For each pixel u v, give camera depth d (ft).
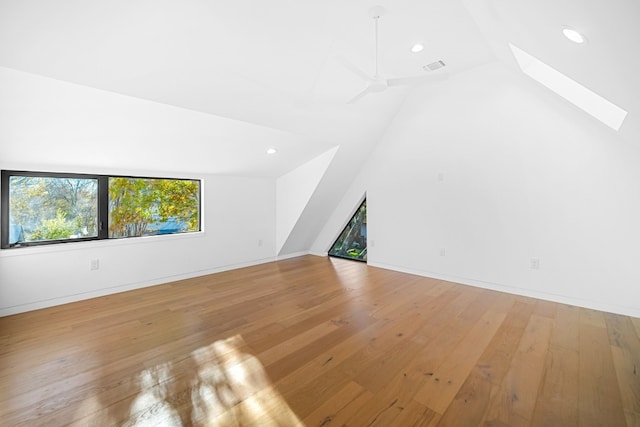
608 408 5.28
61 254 10.27
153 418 5.02
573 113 10.04
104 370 6.40
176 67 7.30
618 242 9.50
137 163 11.52
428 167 13.92
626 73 5.37
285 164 15.48
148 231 12.92
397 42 8.91
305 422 4.94
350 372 6.37
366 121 13.50
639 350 7.28
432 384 5.96
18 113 7.41
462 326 8.66
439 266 13.75
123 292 11.69
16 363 6.64
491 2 6.01
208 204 14.44
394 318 9.23
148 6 5.58
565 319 9.16
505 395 5.62
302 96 9.99
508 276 11.77
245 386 5.89
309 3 6.53
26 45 5.77
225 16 6.29
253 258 16.56
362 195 16.80
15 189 9.71
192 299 10.92
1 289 9.15
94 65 6.63
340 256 18.86
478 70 12.00
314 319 9.16
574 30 5.03
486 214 12.24
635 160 9.11
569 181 10.27
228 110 9.58
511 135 11.41
